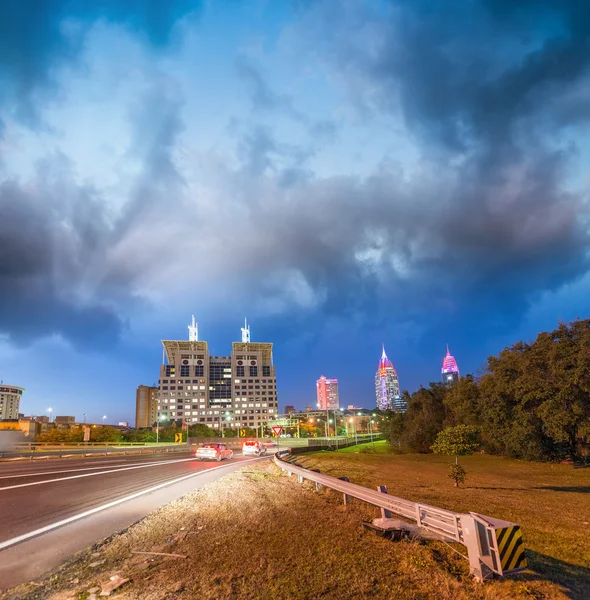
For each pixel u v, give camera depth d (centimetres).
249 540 838
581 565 684
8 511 1146
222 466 2864
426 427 6150
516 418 4175
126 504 1269
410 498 1387
